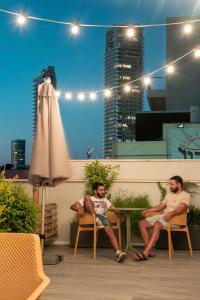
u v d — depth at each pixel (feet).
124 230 20.49
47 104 16.83
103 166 22.08
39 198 22.04
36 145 16.49
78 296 11.37
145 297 11.32
